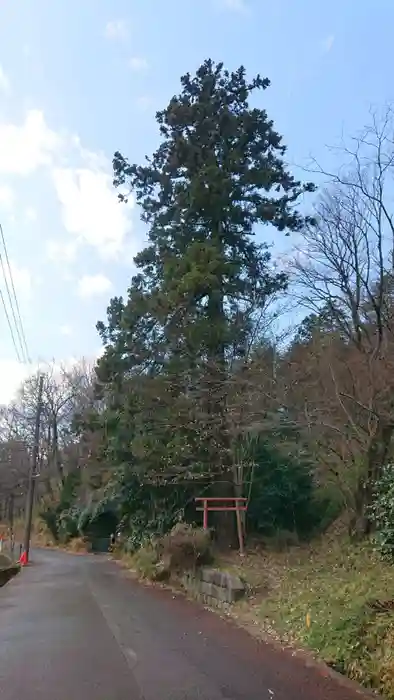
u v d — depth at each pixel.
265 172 21.44
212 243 20.64
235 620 11.52
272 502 22.16
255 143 22.41
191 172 21.95
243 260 21.42
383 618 7.35
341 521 19.41
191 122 22.34
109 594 17.80
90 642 9.99
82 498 52.53
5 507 74.94
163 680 7.32
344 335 15.69
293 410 16.11
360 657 7.10
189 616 12.70
